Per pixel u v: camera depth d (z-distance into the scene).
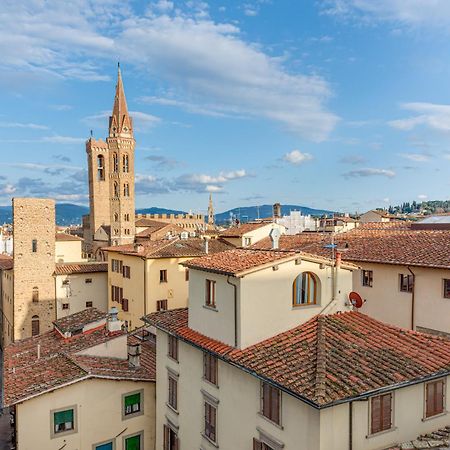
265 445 16.95
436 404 16.78
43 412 23.17
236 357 18.09
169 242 54.44
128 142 119.06
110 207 118.94
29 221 57.94
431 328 26.59
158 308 49.59
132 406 25.95
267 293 19.12
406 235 33.78
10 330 61.12
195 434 21.84
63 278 59.41
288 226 87.62
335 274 20.80
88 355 27.41
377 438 15.19
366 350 17.09
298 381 14.92
